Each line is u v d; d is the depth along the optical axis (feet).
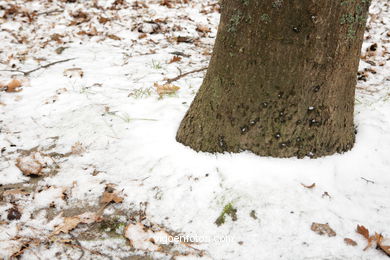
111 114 10.41
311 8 6.87
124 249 6.59
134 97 11.42
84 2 22.25
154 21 19.11
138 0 22.91
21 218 7.16
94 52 15.57
